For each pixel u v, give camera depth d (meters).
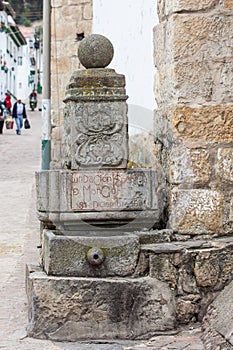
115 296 5.24
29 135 31.80
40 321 5.23
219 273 5.50
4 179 16.70
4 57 52.59
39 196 5.63
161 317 5.29
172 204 5.75
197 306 5.45
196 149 5.74
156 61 6.27
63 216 5.58
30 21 91.94
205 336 5.09
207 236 5.73
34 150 24.39
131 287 5.27
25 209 12.61
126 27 8.09
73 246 5.35
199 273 5.45
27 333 5.32
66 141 5.81
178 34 5.72
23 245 9.50
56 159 13.02
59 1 13.30
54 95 13.29
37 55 76.88
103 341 5.17
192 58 5.74
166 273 5.41
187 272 5.45
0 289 6.95
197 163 5.74
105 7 9.63
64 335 5.21
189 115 5.73
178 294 5.43
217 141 5.76
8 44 55.91
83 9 13.16
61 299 5.23
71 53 13.28
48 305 5.23
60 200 5.58
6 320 5.79
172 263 5.43
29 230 10.66
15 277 7.51
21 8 92.69
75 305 5.23
